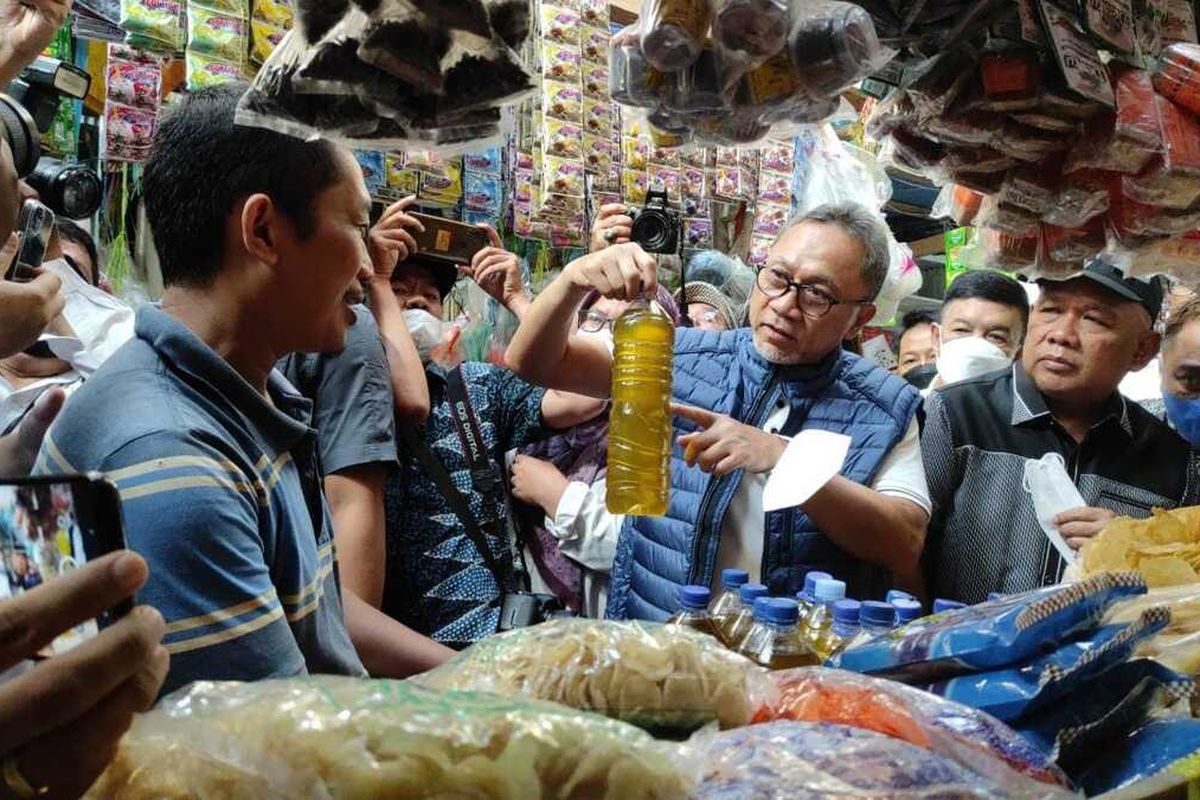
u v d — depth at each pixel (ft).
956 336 8.93
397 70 2.78
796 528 5.62
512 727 1.68
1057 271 5.86
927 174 5.47
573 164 8.28
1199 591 3.43
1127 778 2.57
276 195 3.29
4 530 1.55
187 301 3.45
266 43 6.52
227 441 3.15
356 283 3.78
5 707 1.33
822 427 5.81
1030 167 5.21
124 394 3.07
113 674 1.39
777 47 3.63
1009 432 6.69
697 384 6.14
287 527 3.41
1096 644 2.68
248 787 1.66
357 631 4.83
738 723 2.37
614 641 2.43
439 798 1.60
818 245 5.71
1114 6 4.74
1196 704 2.84
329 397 5.47
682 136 4.43
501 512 6.45
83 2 6.41
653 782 1.73
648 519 5.99
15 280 3.55
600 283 5.17
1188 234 5.63
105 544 1.47
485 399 6.93
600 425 7.18
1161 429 6.66
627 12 8.95
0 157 2.95
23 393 4.91
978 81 4.66
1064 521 5.50
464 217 8.41
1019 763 2.34
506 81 2.94
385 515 6.09
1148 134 4.71
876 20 4.20
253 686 1.82
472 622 6.02
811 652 3.49
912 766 2.04
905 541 5.58
